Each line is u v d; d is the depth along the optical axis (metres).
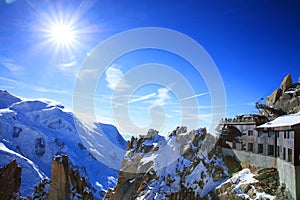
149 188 54.81
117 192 63.19
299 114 44.34
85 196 58.72
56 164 53.78
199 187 50.47
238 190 42.81
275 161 43.72
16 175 65.12
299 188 35.31
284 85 59.78
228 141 56.72
